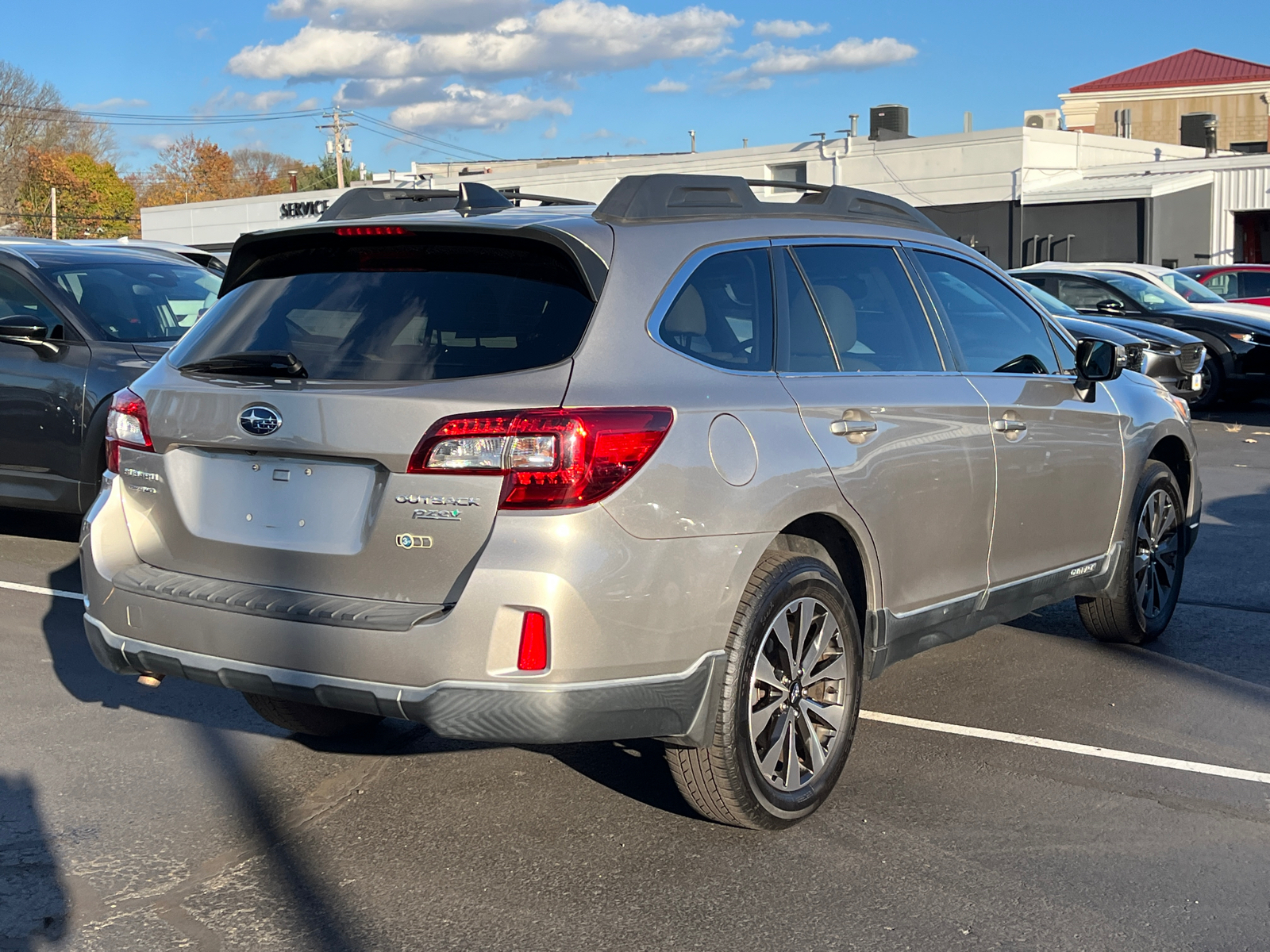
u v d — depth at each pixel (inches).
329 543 132.7
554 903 131.8
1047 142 1389.0
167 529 145.7
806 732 148.9
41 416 279.1
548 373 127.6
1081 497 197.0
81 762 171.3
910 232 180.7
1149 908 130.4
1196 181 1338.6
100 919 128.3
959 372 175.6
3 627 238.7
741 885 135.7
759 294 151.0
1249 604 256.8
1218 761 172.1
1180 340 555.8
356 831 149.6
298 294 146.9
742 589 136.2
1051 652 223.3
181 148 3949.3
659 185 147.4
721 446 134.8
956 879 136.9
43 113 3481.8
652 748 177.6
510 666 123.0
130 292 303.7
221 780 165.3
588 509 123.9
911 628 163.8
